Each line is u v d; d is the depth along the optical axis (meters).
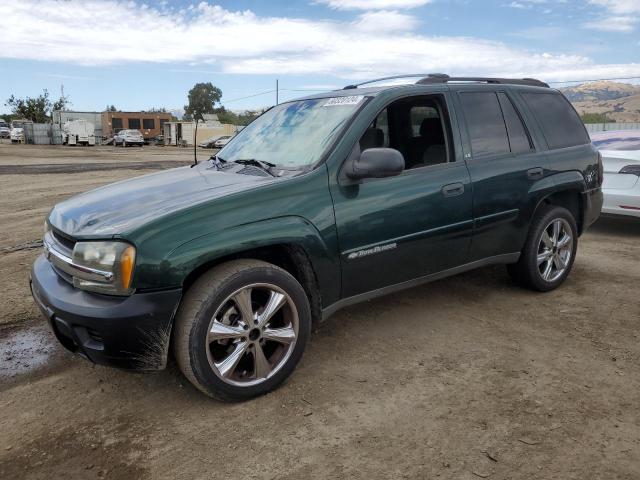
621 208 6.96
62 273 3.23
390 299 4.80
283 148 3.88
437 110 4.21
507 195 4.39
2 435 2.89
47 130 52.72
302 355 3.38
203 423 2.96
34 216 9.57
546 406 3.08
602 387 3.29
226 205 3.10
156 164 23.30
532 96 4.87
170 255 2.87
